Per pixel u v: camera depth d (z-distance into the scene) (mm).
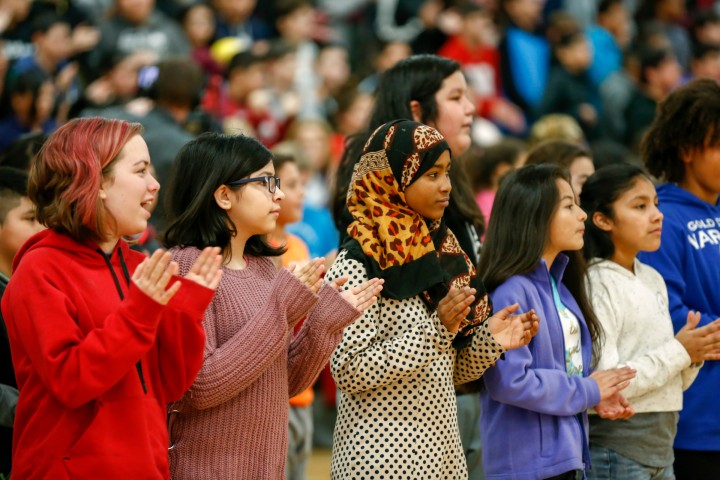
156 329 8773
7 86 19422
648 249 12781
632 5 36594
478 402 13680
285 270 9625
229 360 9383
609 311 12531
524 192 11969
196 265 8930
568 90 28422
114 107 19062
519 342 10734
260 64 23984
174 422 9828
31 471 8734
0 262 11758
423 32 29922
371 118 12789
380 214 10469
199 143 10242
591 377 11680
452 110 12523
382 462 10086
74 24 25422
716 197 14188
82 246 9078
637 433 12336
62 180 8914
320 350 9859
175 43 24594
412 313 10383
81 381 8352
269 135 24078
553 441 11367
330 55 28656
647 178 12906
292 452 14633
